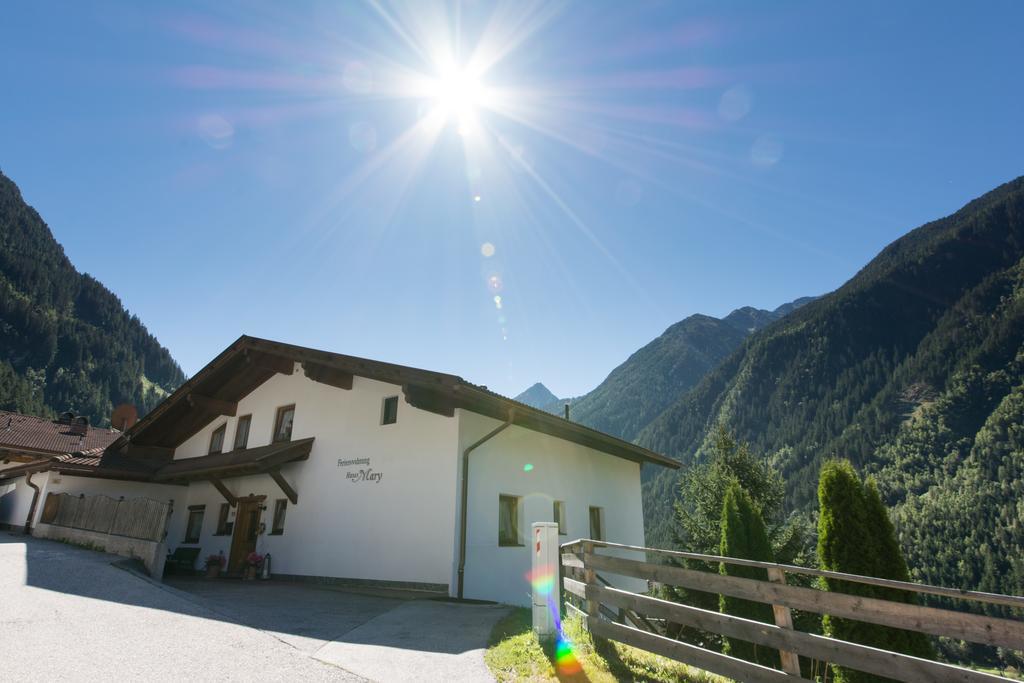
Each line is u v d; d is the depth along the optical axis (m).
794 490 109.69
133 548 12.45
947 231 190.88
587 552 6.73
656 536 93.12
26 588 8.60
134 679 4.91
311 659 5.77
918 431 112.25
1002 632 3.48
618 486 18.69
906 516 89.62
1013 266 146.38
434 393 12.09
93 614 7.21
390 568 12.03
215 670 5.24
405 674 5.35
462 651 6.28
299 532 13.95
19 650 5.54
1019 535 73.38
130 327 182.62
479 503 12.26
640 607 5.72
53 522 16.73
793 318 192.62
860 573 5.69
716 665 4.92
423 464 12.33
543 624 6.47
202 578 14.36
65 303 161.50
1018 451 90.19
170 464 18.94
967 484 89.69
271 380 16.80
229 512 16.42
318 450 14.41
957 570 75.00
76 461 17.92
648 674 5.41
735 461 22.55
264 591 11.34
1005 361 116.00
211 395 17.28
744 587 4.90
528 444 14.49
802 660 7.59
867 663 4.05
